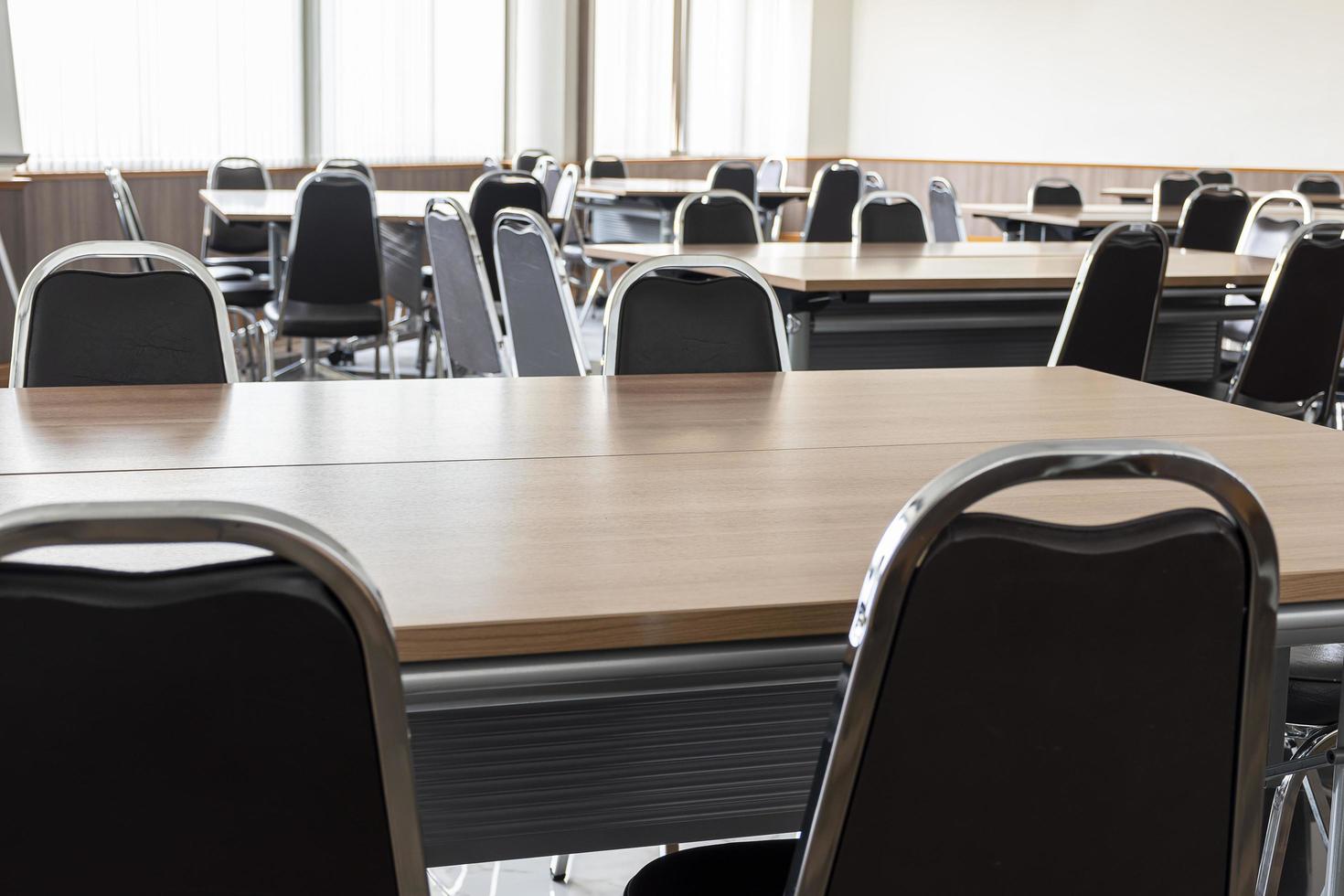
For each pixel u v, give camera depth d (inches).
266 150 332.5
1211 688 36.2
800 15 542.6
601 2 461.7
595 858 85.3
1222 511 35.6
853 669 34.0
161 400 71.4
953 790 35.8
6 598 29.3
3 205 229.5
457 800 53.1
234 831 32.4
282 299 186.5
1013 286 146.6
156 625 30.1
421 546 46.3
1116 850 37.4
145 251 87.7
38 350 85.2
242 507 29.8
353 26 354.9
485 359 153.9
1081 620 34.6
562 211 262.5
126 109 292.7
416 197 249.9
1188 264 166.2
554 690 41.4
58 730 30.6
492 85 404.8
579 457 60.5
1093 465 33.4
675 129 504.1
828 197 298.8
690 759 54.7
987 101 517.7
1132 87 477.1
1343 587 45.1
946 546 33.2
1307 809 74.6
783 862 51.9
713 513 51.5
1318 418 137.6
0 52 233.5
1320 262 126.6
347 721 31.9
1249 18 445.1
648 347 92.4
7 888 32.0
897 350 164.6
